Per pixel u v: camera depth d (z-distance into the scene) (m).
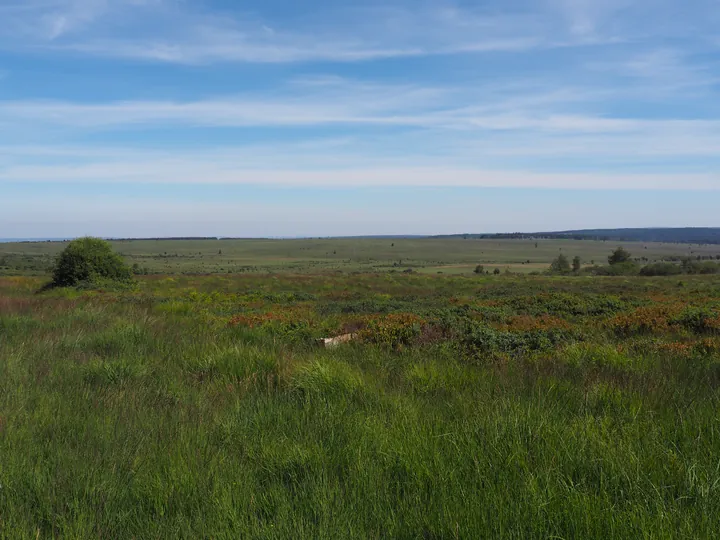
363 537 2.60
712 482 3.01
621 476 3.11
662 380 5.63
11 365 6.29
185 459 3.57
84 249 31.50
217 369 6.41
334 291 33.88
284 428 4.21
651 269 71.25
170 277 40.72
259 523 2.79
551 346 8.31
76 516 2.91
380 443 3.72
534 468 3.25
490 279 48.56
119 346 7.95
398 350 8.12
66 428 4.26
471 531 2.61
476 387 5.41
